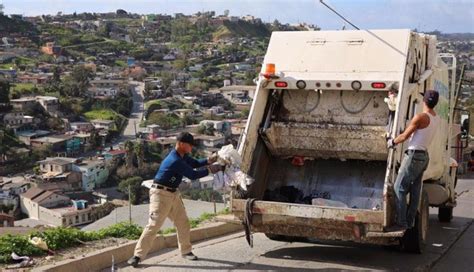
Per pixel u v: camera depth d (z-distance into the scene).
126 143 77.31
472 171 16.86
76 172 70.00
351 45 7.97
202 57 189.12
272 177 8.68
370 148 8.10
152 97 127.56
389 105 7.54
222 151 7.62
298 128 8.29
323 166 8.67
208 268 7.25
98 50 196.00
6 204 58.34
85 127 97.75
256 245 8.55
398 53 7.73
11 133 90.81
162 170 7.27
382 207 7.26
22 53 173.88
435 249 8.62
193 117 103.12
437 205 10.15
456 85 10.84
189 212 11.54
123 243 7.81
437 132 9.12
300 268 7.39
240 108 110.88
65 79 133.75
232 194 7.60
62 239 7.60
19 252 7.08
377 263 7.74
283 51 8.27
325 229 7.23
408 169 7.18
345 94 8.27
